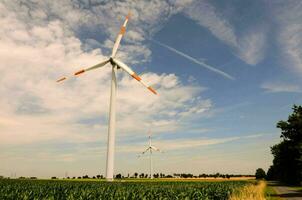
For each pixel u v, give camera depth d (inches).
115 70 2129.7
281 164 3572.8
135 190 1285.7
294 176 3376.0
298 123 2456.9
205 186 1626.5
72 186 1478.8
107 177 2031.3
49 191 1184.8
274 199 1471.5
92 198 1044.5
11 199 978.7
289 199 1473.9
